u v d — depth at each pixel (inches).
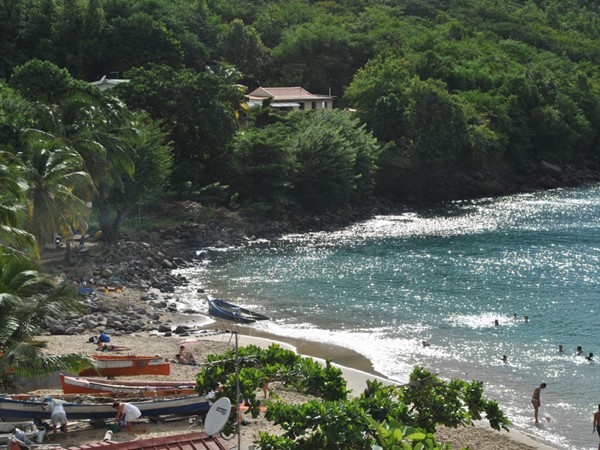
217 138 4023.1
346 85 6491.1
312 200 4274.1
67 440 1489.9
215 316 2471.7
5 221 1710.1
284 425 1160.8
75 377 1722.4
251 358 1387.8
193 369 1932.8
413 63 6033.5
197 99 4008.4
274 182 4047.7
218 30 6619.1
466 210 4640.8
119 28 5300.2
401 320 2464.3
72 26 5315.0
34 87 3722.9
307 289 2839.6
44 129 3102.9
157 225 3624.5
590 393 1879.9
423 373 1322.6
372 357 2124.8
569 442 1632.6
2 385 1652.3
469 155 5231.3
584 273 3048.7
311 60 6491.1
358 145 4512.8
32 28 5349.4
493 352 2162.9
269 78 6437.0
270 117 4675.2
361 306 2620.6
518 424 1715.1
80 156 2773.1
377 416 1205.7
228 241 3646.7
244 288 2859.3
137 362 1856.5
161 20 5654.5
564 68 7637.8
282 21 7445.9
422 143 4938.5
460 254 3410.4
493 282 2928.2
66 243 2935.5
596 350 2174.0
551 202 4896.7
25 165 2549.2
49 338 2134.6
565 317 2481.5
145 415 1588.3
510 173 5713.6
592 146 6501.0
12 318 1401.3
